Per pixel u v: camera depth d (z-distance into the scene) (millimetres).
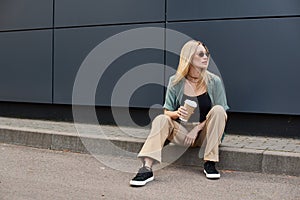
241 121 4941
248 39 4805
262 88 4770
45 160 4520
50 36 5949
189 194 3434
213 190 3531
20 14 6141
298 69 4613
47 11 5949
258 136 4863
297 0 4578
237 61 4863
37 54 6055
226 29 4898
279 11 4656
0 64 6332
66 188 3590
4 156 4688
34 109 6207
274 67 4711
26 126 5496
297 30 4598
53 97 5961
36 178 3875
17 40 6191
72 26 5797
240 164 4070
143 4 5348
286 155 3902
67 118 5945
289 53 4641
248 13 4789
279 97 4703
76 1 5754
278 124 4773
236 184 3678
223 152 4129
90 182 3762
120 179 3855
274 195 3400
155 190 3533
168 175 3945
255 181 3760
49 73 5977
